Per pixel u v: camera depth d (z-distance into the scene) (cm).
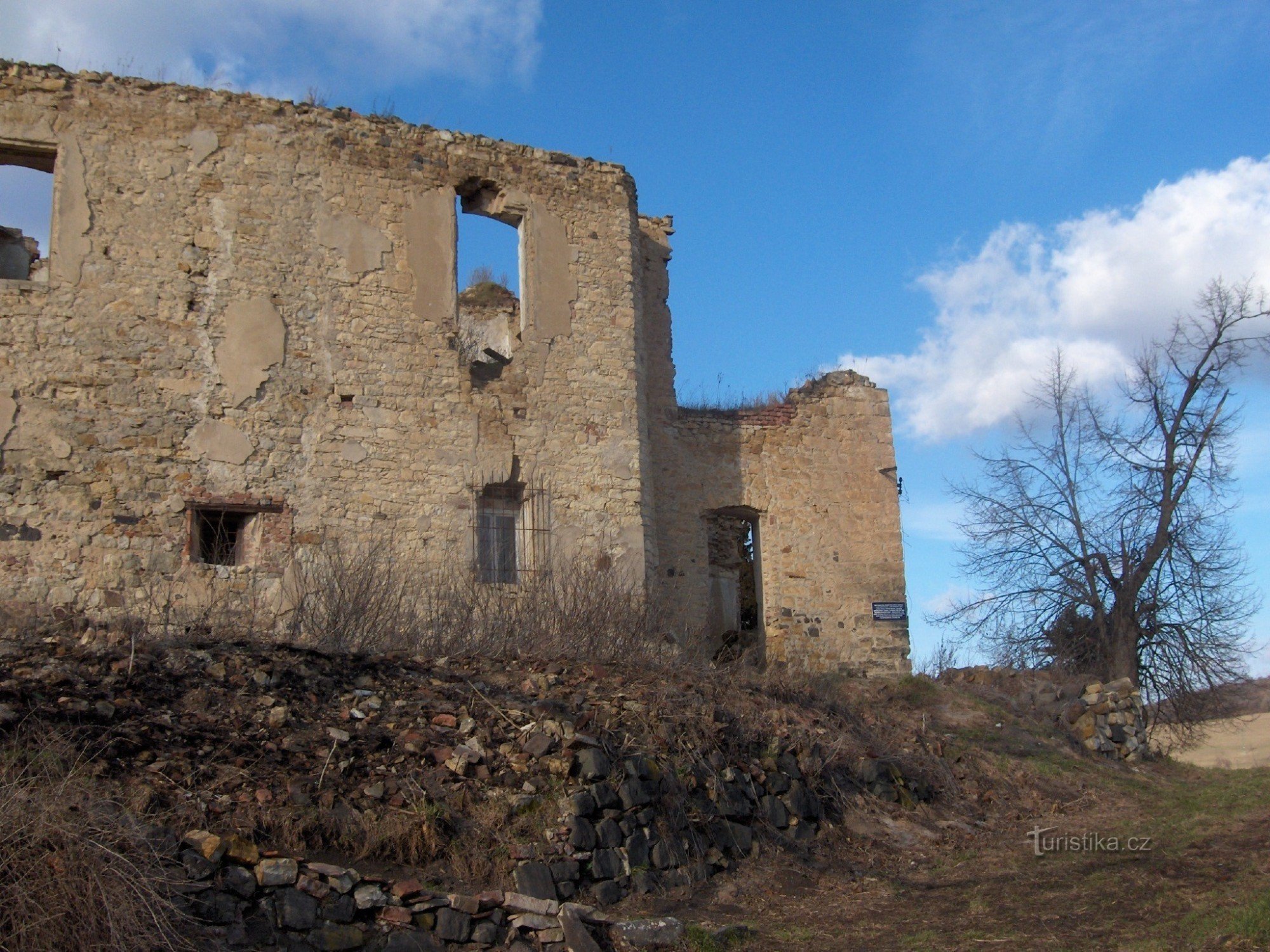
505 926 723
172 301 1338
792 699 1213
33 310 1284
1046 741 1482
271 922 664
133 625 972
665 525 1641
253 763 781
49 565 1224
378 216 1457
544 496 1460
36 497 1238
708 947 748
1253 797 1226
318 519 1344
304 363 1380
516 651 1098
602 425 1520
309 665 926
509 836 809
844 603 1702
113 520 1259
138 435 1290
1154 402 1952
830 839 1011
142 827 663
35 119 1326
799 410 1761
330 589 1134
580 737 893
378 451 1390
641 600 1304
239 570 1295
